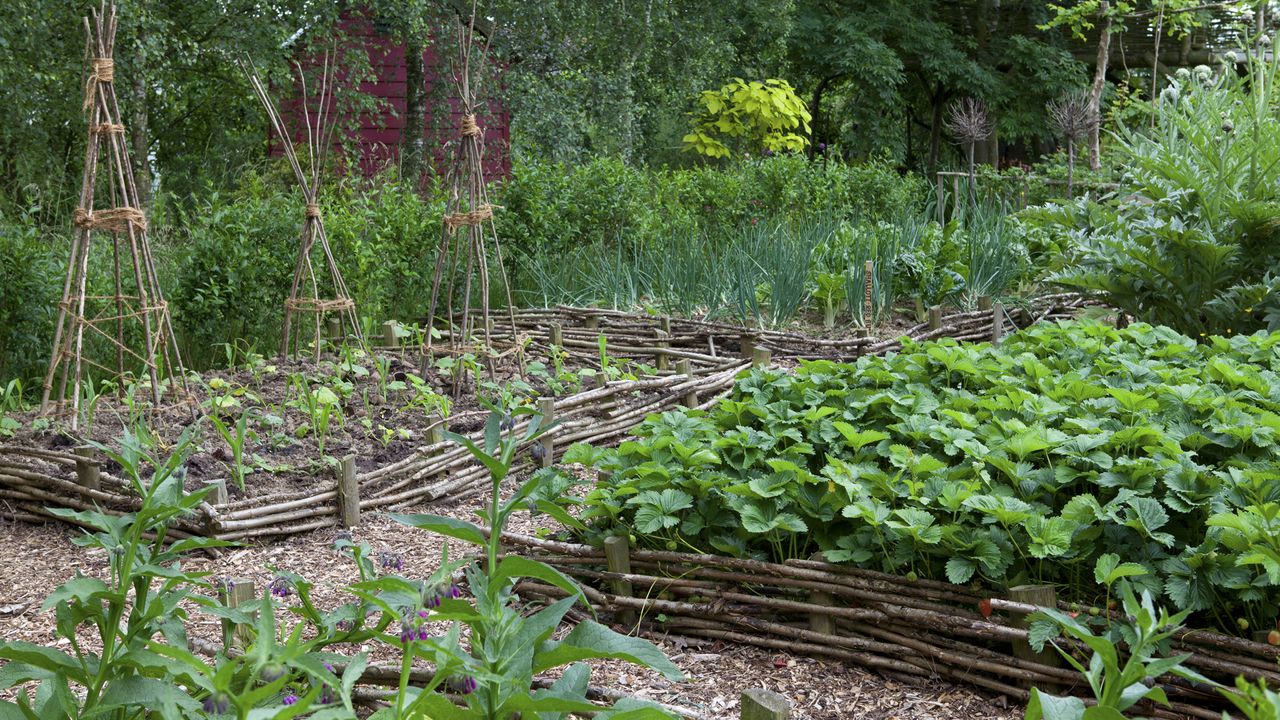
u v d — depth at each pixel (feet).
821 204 36.91
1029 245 30.89
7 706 5.35
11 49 26.61
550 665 5.63
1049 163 51.62
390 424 17.34
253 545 13.39
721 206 34.78
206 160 43.47
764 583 10.38
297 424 17.03
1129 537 9.44
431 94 39.78
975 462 10.48
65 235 27.27
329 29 34.73
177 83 38.47
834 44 63.77
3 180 30.58
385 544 13.48
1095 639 4.91
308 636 10.40
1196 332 21.12
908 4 65.36
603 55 42.63
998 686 9.20
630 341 23.81
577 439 17.70
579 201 29.55
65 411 16.05
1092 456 10.43
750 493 10.64
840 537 10.33
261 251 22.43
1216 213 21.03
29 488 14.42
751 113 49.57
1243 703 3.87
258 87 19.93
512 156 33.45
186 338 22.79
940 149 80.33
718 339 24.68
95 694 5.46
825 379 13.97
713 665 10.00
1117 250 21.43
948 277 27.30
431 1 37.47
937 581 9.76
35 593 11.93
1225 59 25.66
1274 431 10.79
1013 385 13.58
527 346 22.74
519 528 13.84
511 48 39.91
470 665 4.95
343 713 4.32
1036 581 9.77
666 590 10.84
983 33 67.36
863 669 9.84
